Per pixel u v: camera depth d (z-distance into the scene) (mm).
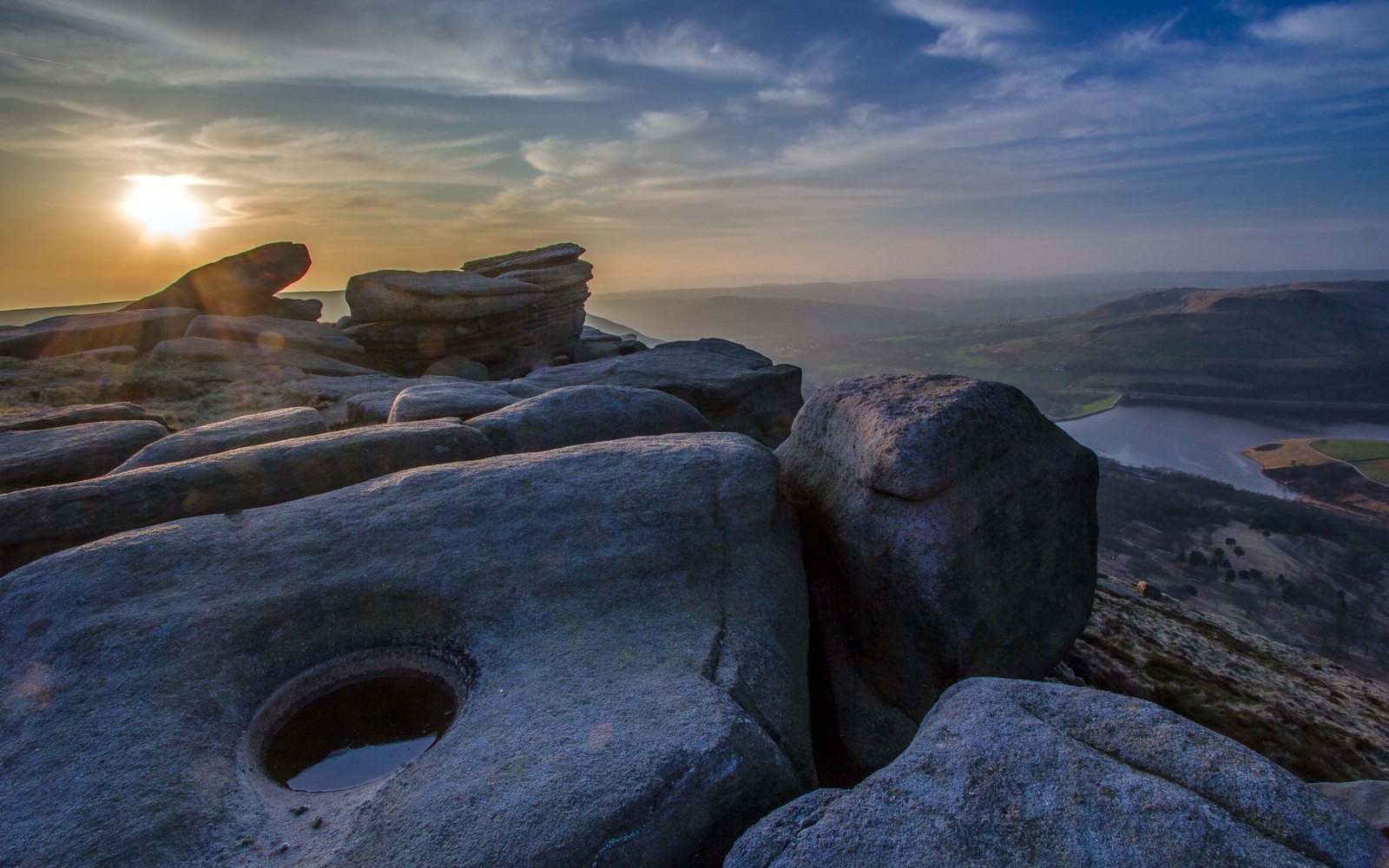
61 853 4480
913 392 9195
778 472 9172
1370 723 10188
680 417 12266
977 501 8125
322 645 6523
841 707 8508
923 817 4250
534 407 11508
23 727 5418
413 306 36812
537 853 4234
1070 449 9297
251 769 5465
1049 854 3934
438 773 4891
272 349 31406
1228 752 4574
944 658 7922
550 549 7449
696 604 7121
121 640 6086
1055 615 9047
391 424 12078
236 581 6828
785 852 4145
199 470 8867
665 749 4941
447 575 7055
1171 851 3875
